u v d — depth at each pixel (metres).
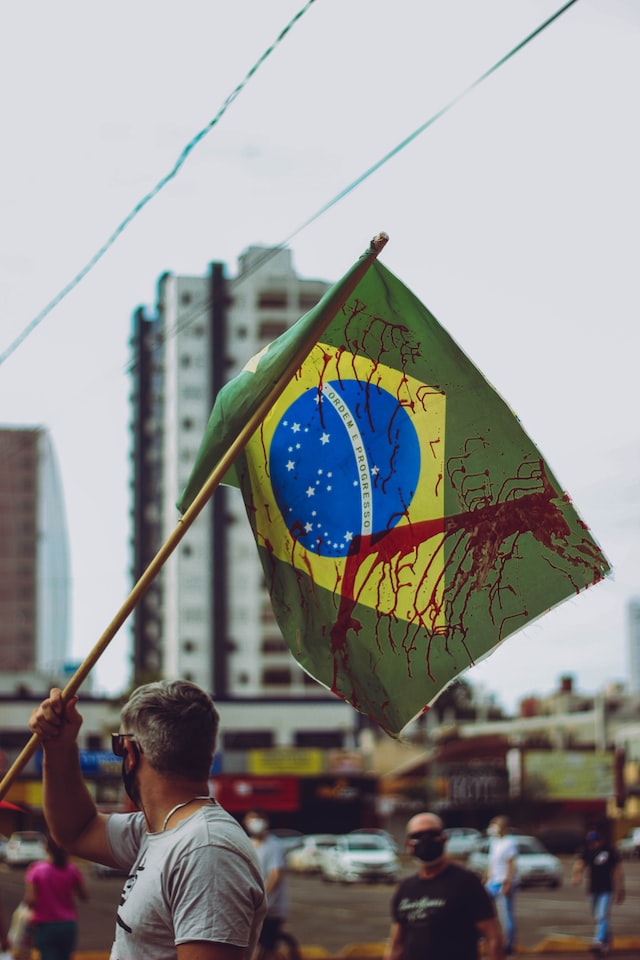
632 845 62.47
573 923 25.08
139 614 106.31
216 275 103.31
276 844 13.35
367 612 4.27
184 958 2.97
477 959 6.87
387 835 65.25
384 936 22.84
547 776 67.81
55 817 3.77
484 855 42.41
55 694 3.71
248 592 101.44
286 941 13.48
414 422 4.36
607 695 95.75
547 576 4.11
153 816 3.30
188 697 3.37
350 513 4.35
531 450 4.22
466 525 4.23
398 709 4.18
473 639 4.14
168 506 102.88
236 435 4.29
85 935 21.95
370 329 4.45
